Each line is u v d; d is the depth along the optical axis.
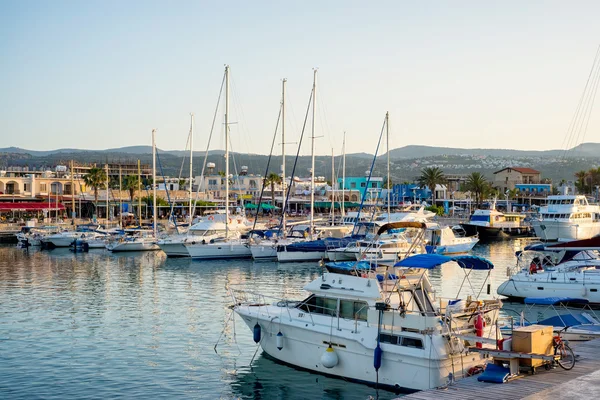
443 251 70.12
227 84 71.12
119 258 71.00
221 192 153.75
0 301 41.62
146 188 137.50
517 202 161.62
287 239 69.50
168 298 42.28
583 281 36.59
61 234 85.62
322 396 22.02
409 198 165.00
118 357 27.28
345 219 93.62
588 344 22.95
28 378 24.44
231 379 24.11
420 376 20.86
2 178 132.00
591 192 150.12
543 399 16.25
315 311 24.67
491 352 19.36
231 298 41.78
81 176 145.50
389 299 22.31
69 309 38.44
